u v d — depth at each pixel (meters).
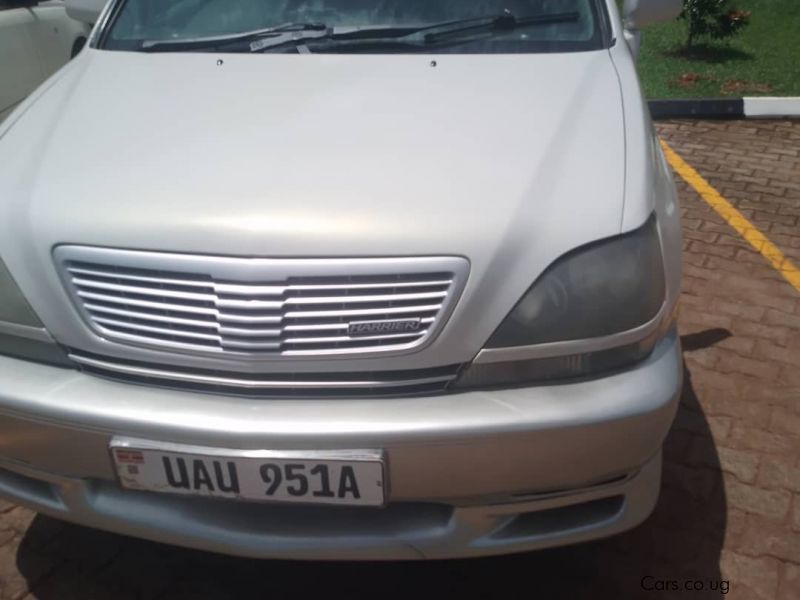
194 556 2.40
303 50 2.60
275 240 1.75
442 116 2.15
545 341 1.79
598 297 1.80
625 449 1.83
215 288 1.75
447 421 1.73
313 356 1.75
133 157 2.03
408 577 2.32
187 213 1.82
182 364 1.80
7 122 2.34
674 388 1.87
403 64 2.46
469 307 1.75
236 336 1.75
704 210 4.67
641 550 2.42
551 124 2.11
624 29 3.13
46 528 2.49
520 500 1.87
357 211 1.80
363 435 1.72
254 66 2.49
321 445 1.74
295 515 1.93
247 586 2.30
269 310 1.74
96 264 1.82
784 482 2.67
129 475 1.83
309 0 2.76
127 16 2.83
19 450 1.95
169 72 2.48
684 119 6.20
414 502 1.88
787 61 7.54
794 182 5.07
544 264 1.79
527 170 1.93
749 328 3.53
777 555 2.40
